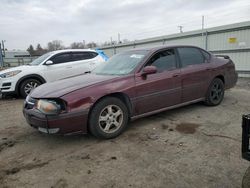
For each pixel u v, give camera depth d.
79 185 2.63
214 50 12.78
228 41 11.98
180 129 4.14
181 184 2.56
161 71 4.43
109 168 2.96
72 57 8.67
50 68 8.14
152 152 3.32
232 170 2.79
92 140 3.84
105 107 3.75
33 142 3.88
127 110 4.04
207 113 5.00
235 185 2.51
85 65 8.78
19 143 3.87
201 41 13.43
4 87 7.63
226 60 5.86
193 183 2.57
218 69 5.45
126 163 3.05
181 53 4.89
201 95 5.19
